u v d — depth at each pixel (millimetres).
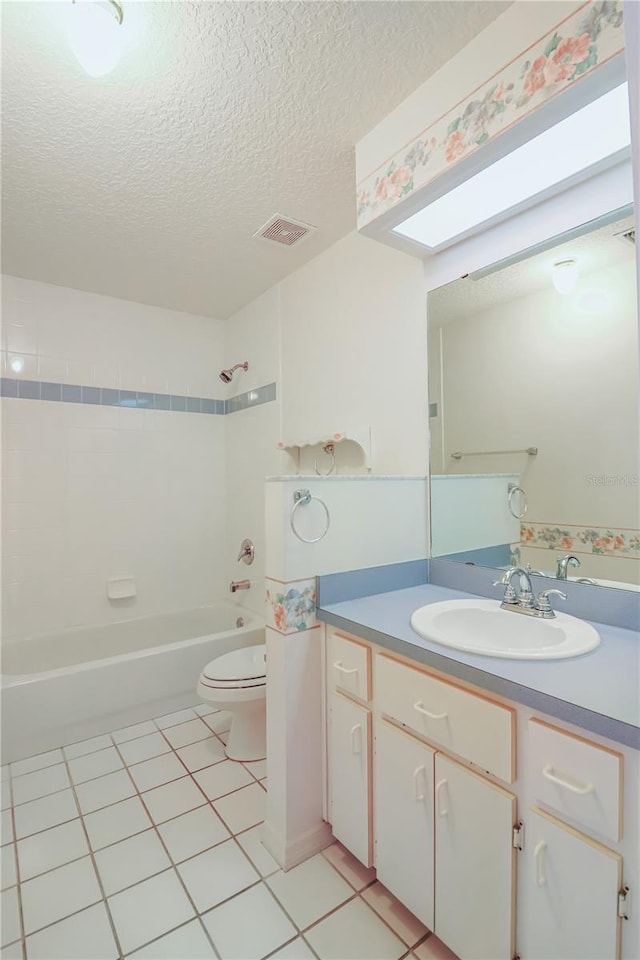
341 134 1547
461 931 1068
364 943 1216
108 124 1482
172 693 2436
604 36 965
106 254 2383
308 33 1193
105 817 1670
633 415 1275
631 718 804
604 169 1282
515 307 1546
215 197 1896
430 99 1325
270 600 1519
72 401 2834
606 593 1313
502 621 1391
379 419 2061
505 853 974
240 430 3229
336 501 1567
